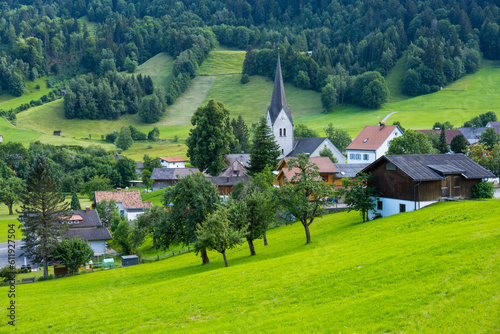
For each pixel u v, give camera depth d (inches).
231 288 1473.9
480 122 6855.3
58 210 2888.8
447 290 1088.2
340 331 999.0
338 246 1931.6
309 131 7106.3
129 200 4638.3
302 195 2288.4
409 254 1408.7
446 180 2453.2
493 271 1127.0
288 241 2513.5
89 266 2918.3
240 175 4722.0
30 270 2955.2
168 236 2519.7
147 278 2149.4
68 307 1557.6
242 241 2185.0
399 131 5019.7
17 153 7608.3
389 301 1095.6
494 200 2235.5
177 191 2481.5
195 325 1182.3
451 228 1715.1
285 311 1183.6
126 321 1291.8
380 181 2615.7
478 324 920.9
